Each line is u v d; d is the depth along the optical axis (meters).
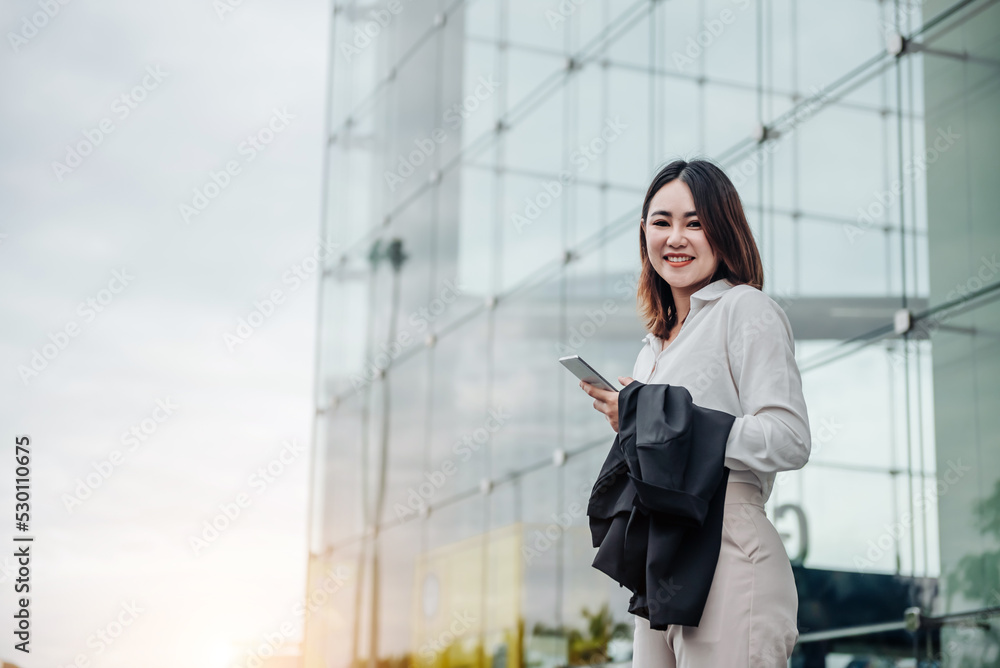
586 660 9.34
